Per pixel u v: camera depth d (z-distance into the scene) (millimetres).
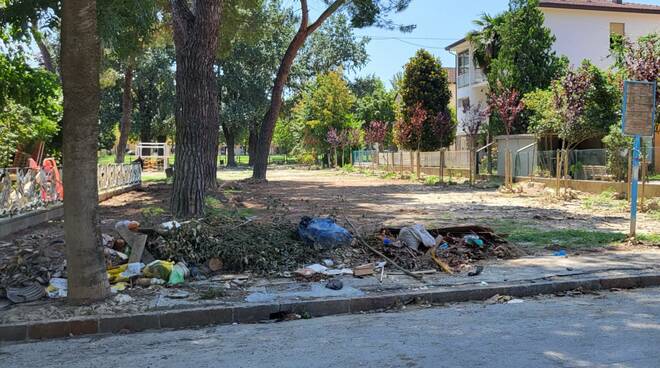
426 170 35594
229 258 8422
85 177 6730
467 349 5082
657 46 18266
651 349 4969
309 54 61438
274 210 14844
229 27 23531
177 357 5191
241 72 51781
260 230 9320
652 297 7219
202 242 8547
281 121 69562
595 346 5086
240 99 52969
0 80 13250
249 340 5703
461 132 39531
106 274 7027
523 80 27016
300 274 8156
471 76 37344
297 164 63469
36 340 6059
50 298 7098
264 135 28406
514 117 24578
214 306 6691
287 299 7023
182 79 11938
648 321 5949
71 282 6801
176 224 8727
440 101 33781
